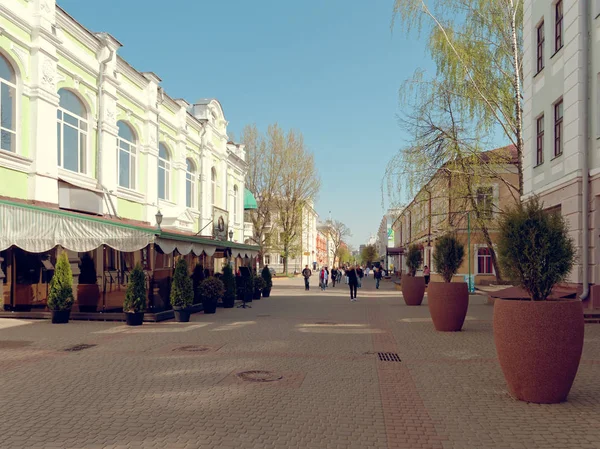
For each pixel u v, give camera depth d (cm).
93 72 1766
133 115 2056
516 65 2081
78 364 796
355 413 555
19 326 1270
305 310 1795
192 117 2639
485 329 1221
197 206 2755
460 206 2206
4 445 446
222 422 516
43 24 1487
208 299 1681
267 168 5194
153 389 643
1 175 1345
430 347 973
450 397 621
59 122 1612
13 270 1505
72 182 1644
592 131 1383
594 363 799
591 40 1398
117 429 490
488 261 3312
